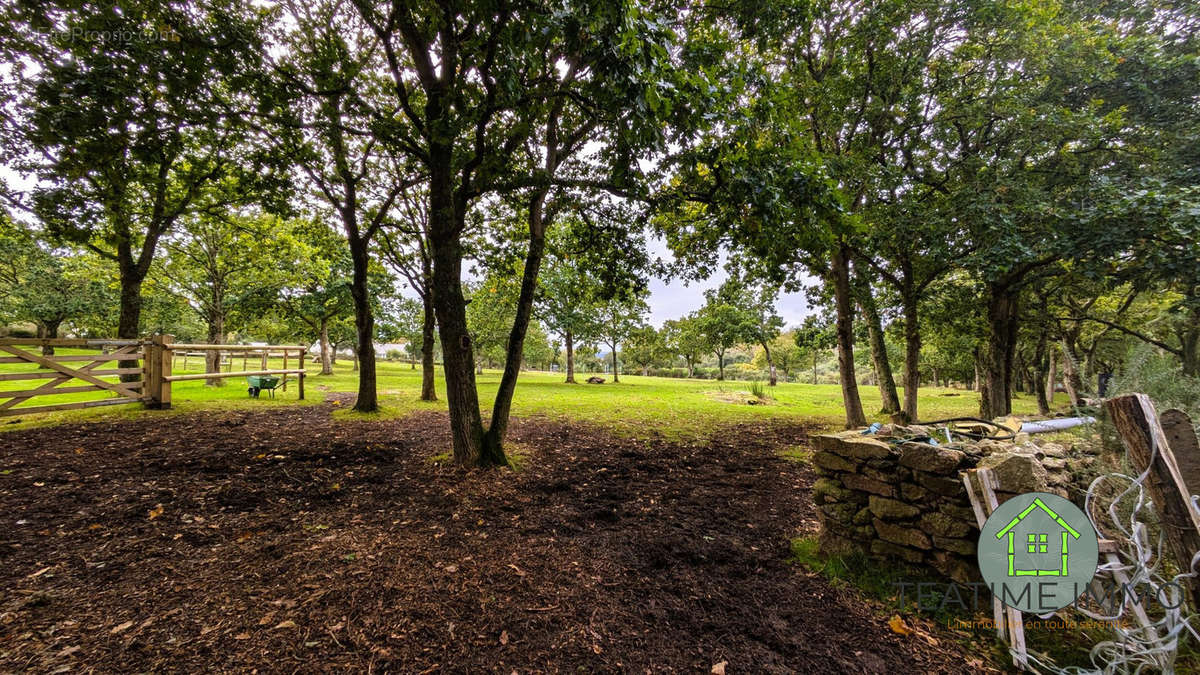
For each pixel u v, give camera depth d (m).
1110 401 2.17
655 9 5.18
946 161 8.62
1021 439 3.07
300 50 5.42
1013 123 7.28
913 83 8.01
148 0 3.83
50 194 5.67
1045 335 13.04
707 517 4.25
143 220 9.24
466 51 4.04
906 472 2.92
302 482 4.82
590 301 10.03
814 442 3.54
